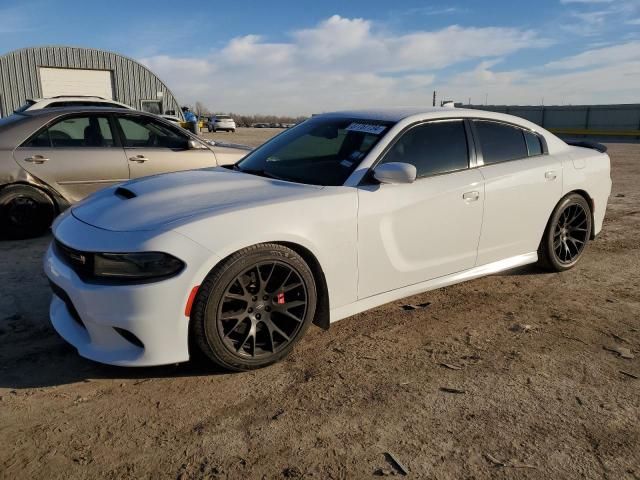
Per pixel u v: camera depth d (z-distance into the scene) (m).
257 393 2.85
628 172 12.91
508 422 2.63
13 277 4.59
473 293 4.38
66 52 24.33
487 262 4.16
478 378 3.04
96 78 25.33
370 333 3.61
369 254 3.40
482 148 4.11
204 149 6.73
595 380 3.04
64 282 2.86
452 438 2.50
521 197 4.23
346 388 2.91
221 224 2.83
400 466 2.30
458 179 3.83
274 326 3.07
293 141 4.14
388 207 3.44
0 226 5.75
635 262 5.32
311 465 2.30
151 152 6.39
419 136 3.79
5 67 23.31
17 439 2.43
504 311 4.03
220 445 2.42
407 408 2.73
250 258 2.88
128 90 26.02
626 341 3.54
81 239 2.85
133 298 2.65
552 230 4.60
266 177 3.70
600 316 3.96
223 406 2.72
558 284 4.62
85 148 6.05
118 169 6.18
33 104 9.77
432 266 3.77
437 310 4.02
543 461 2.35
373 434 2.52
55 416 2.61
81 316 2.80
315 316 3.35
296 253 3.08
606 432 2.57
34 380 2.92
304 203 3.12
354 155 3.60
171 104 27.34
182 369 3.07
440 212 3.70
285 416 2.65
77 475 2.21
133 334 2.70
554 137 4.79
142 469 2.26
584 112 37.47
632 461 2.36
